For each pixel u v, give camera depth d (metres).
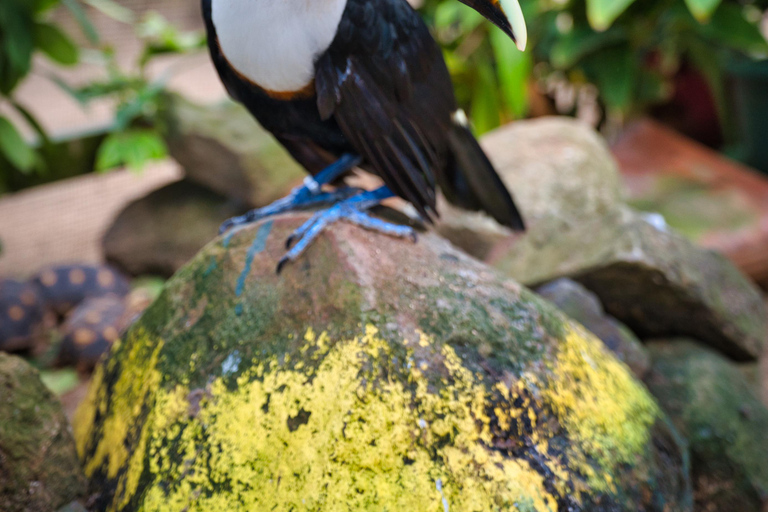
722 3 4.24
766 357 2.99
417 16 1.67
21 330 3.22
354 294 1.63
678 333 2.81
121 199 4.57
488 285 1.76
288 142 1.89
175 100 3.85
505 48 4.08
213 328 1.74
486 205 2.03
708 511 2.27
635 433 1.76
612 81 4.53
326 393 1.56
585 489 1.59
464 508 1.48
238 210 3.80
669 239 2.80
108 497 1.70
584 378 1.76
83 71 5.14
